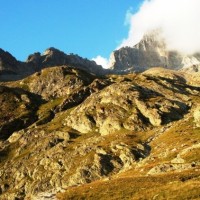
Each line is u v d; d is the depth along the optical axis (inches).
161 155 5128.0
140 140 6919.3
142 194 2637.8
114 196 2773.1
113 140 7278.5
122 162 6250.0
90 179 6205.7
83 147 7504.9
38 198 3129.9
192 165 3452.3
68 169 7052.2
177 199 2336.4
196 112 6491.1
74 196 2952.8
